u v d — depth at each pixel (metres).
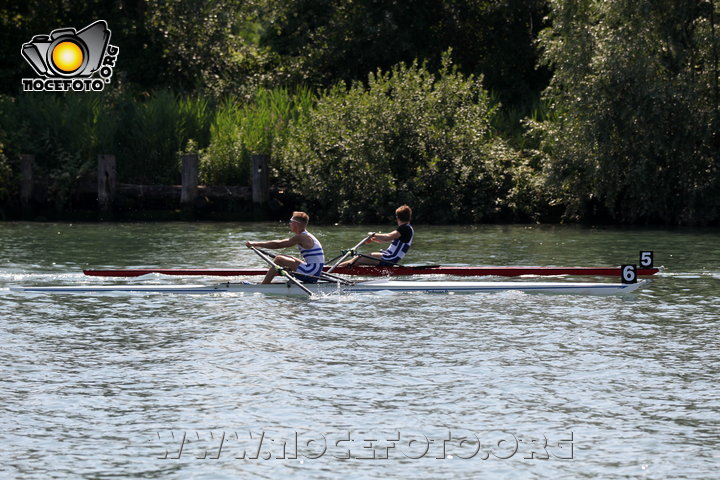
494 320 40.53
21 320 40.47
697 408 27.61
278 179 99.00
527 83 122.94
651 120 84.62
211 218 96.62
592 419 26.64
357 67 125.12
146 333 37.75
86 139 99.12
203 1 122.62
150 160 100.56
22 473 22.86
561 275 53.97
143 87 123.12
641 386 29.86
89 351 34.56
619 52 82.75
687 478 22.59
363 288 47.91
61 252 65.19
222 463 23.53
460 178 93.50
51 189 96.00
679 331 38.00
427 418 26.73
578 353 34.19
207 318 40.94
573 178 89.94
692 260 60.56
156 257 62.41
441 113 95.44
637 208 90.31
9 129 98.88
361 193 92.19
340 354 34.03
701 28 84.38
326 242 73.19
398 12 121.94
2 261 59.66
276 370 31.75
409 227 53.69
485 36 125.19
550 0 89.31
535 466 23.38
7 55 118.50
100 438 25.22
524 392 29.19
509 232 82.50
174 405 27.91
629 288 47.50
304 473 22.95
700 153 87.69
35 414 27.08
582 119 85.94
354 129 93.75
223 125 101.00
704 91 86.00
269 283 47.75
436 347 35.16
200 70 124.62
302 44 125.62
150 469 23.17
